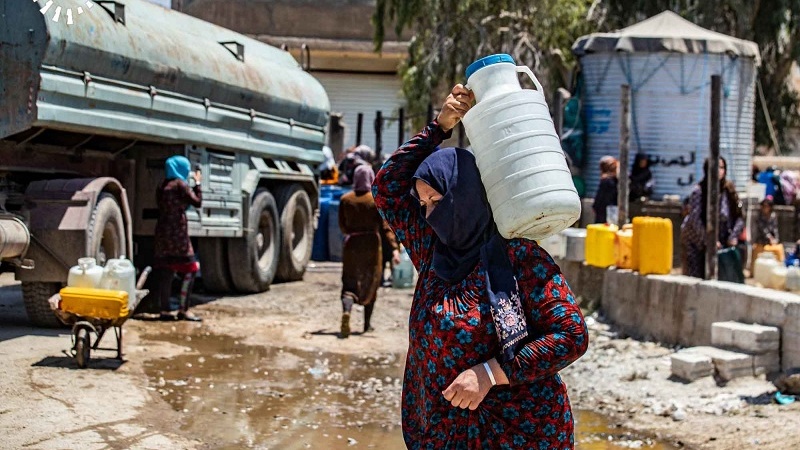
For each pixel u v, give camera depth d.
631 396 8.06
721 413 7.41
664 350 9.46
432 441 3.53
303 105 14.93
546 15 22.64
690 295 9.42
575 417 7.52
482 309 3.46
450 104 3.80
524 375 3.37
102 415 6.82
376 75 29.95
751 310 8.54
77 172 10.41
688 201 11.45
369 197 10.63
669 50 16.75
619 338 10.30
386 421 7.34
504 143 3.47
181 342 9.81
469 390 3.37
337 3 29.06
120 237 9.95
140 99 10.30
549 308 3.43
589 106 17.52
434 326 3.51
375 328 11.23
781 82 26.89
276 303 12.97
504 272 3.48
